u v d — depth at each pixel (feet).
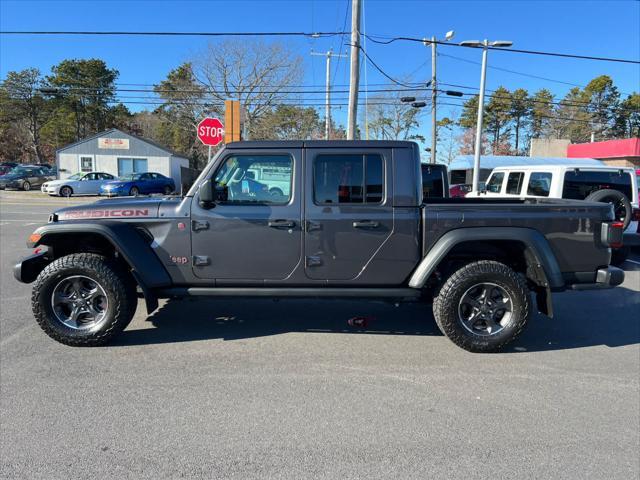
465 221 14.34
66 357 13.83
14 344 14.79
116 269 14.51
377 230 14.33
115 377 12.51
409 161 14.38
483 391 12.03
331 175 14.38
